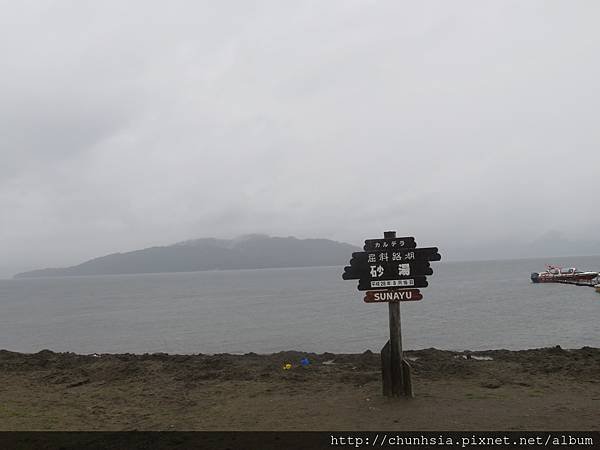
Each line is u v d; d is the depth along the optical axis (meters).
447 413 7.06
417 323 40.38
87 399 8.65
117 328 46.94
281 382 9.44
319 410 7.50
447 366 10.12
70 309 76.00
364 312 54.16
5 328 50.69
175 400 8.41
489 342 30.42
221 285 149.25
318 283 141.50
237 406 7.91
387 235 8.20
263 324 45.25
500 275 145.38
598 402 7.39
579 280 91.00
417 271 7.89
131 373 10.62
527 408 7.18
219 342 34.94
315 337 35.38
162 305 77.25
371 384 8.95
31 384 9.95
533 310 49.41
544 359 10.70
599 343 29.23
